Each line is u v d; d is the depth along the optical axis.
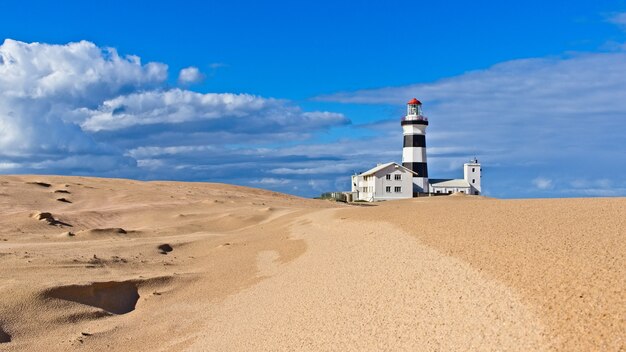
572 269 12.52
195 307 20.11
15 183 50.88
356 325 13.78
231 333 16.39
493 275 13.47
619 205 19.03
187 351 16.06
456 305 12.79
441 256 15.82
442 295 13.50
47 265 23.70
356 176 100.00
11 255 24.98
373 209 29.48
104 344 17.58
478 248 15.60
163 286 22.80
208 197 53.81
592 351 9.67
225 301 19.94
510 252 14.58
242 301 19.27
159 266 25.69
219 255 27.41
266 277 21.36
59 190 50.25
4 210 41.16
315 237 25.45
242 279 22.14
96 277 22.45
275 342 14.52
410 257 16.75
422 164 88.81
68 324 18.88
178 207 46.31
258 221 40.41
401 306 13.82
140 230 36.19
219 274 23.80
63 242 30.69
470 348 11.10
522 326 11.05
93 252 27.05
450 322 12.25
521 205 21.56
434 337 11.95
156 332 18.20
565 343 10.11
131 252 27.84
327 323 14.51
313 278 18.62
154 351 16.72
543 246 14.46
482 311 12.12
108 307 21.03
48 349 17.06
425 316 12.91
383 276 16.06
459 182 97.88
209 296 21.05
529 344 10.48
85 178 59.72
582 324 10.42
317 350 13.29
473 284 13.41
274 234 29.81
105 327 18.95
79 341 17.58
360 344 12.83
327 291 16.72
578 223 16.44
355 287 16.11
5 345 17.00
